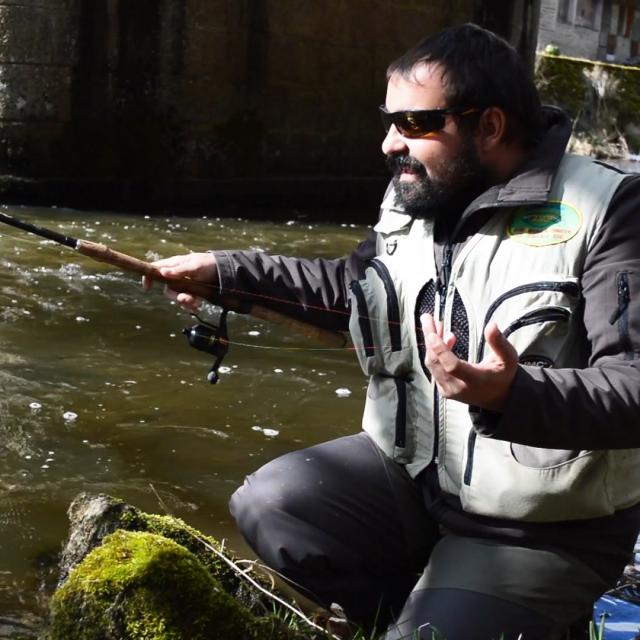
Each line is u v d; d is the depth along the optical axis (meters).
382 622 3.58
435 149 3.29
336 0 15.60
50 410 5.50
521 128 3.32
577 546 3.24
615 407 2.87
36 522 4.23
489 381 2.79
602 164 3.28
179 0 13.85
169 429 5.35
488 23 17.66
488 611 3.16
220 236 11.82
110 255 3.54
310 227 13.19
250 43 14.71
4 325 7.10
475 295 3.25
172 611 2.97
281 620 3.19
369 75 16.25
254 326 7.54
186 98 14.16
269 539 3.52
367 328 3.47
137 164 13.97
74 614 3.03
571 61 28.94
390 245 3.52
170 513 4.39
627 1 40.94
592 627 3.21
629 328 3.02
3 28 13.00
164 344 6.90
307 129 15.65
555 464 3.14
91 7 13.40
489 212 3.29
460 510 3.35
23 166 13.27
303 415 5.71
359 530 3.54
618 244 3.12
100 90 13.63
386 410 3.51
